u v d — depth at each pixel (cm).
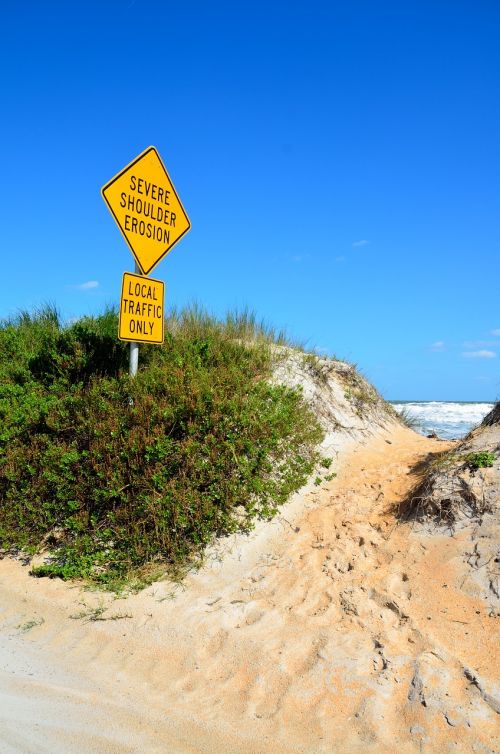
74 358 749
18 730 327
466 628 398
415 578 460
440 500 518
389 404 1077
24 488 613
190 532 559
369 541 527
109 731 330
